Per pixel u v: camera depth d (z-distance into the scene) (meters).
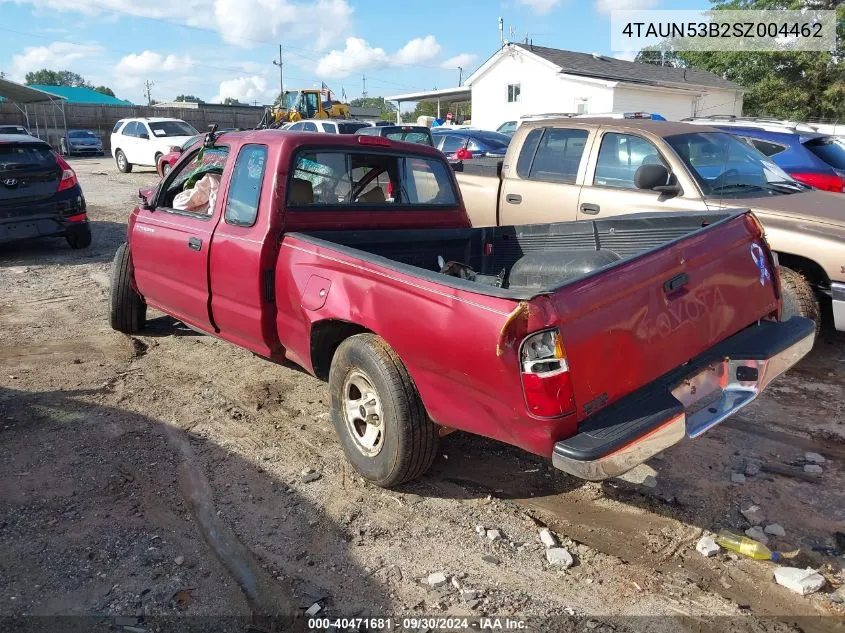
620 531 3.37
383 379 3.46
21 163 9.41
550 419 2.79
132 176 22.38
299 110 27.91
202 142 5.20
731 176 6.07
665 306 3.12
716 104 32.91
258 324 4.38
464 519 3.49
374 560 3.17
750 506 3.54
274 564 3.13
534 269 4.21
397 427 3.46
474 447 4.23
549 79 30.17
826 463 3.95
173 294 5.25
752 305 3.62
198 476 3.86
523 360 2.79
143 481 3.79
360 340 3.62
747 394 3.46
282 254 4.20
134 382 5.19
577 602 2.90
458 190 5.41
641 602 2.88
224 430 4.43
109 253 10.18
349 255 3.68
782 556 3.14
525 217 7.09
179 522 3.43
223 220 4.64
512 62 31.58
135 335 6.30
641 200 6.14
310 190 4.48
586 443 2.76
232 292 4.54
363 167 4.80
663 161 6.09
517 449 4.21
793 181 6.38
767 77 33.62
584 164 6.65
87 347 5.95
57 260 9.63
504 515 3.53
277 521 3.46
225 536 3.33
